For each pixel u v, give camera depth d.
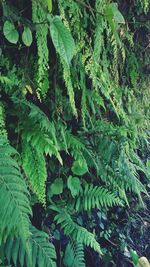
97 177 0.82
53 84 0.70
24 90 0.62
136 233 1.01
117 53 0.85
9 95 0.61
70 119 0.74
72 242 0.70
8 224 0.47
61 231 0.74
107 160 0.79
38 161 0.58
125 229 0.96
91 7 0.72
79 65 0.71
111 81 0.81
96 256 0.84
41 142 0.58
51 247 0.59
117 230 0.94
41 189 0.58
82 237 0.70
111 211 0.94
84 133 0.78
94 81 0.72
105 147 0.79
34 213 0.70
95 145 0.79
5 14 0.57
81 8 0.70
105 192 0.77
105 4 0.71
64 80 0.67
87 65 0.71
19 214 0.48
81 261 0.70
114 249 0.92
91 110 0.81
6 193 0.48
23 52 0.64
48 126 0.60
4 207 0.48
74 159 0.75
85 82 0.76
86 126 0.79
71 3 0.66
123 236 0.94
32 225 0.65
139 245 1.01
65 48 0.55
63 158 0.75
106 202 0.76
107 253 0.88
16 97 0.61
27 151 0.59
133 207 0.99
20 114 0.61
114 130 0.80
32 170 0.58
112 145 0.79
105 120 0.86
